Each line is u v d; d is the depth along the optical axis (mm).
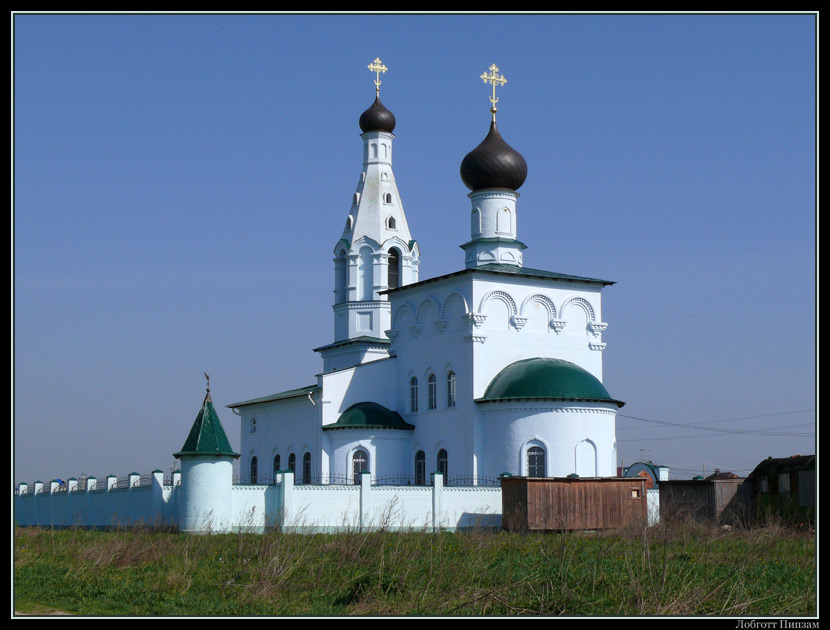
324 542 31781
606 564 28516
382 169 76312
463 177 67750
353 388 65375
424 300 63906
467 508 51219
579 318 63719
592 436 56406
